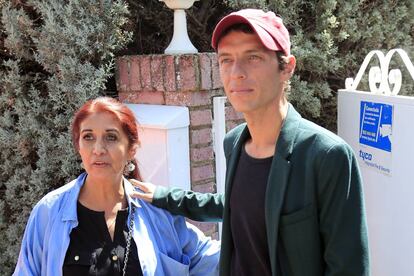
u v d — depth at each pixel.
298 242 1.46
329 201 1.43
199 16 3.53
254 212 1.58
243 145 1.70
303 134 1.50
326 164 1.42
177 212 2.03
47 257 1.82
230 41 1.52
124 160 1.89
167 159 2.57
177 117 2.56
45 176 2.97
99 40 2.83
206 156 2.72
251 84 1.50
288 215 1.46
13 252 3.15
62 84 2.81
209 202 2.00
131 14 3.37
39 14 2.99
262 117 1.57
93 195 1.90
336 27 3.62
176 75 2.60
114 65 2.99
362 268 1.42
